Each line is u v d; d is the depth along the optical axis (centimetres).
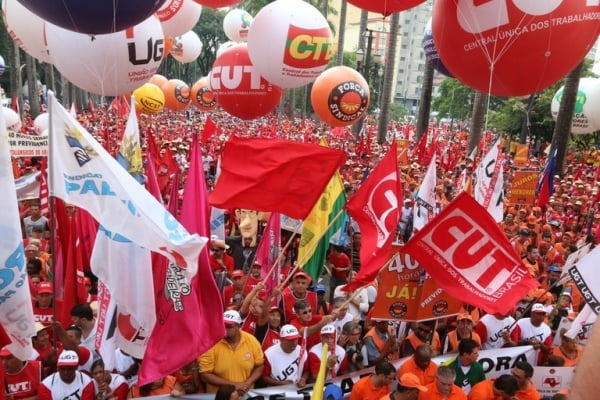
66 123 441
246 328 636
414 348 615
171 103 2733
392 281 568
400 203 543
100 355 500
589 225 1149
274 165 590
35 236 886
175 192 648
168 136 2664
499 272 506
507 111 3469
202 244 439
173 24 1109
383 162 561
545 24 505
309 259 720
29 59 3266
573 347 596
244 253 977
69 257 562
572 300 780
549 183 1328
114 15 527
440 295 574
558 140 1984
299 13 1045
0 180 362
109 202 448
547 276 838
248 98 1203
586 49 541
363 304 739
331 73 1398
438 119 6247
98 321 496
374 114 7219
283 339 556
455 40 559
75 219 629
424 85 2602
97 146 450
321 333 547
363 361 601
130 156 659
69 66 788
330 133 3003
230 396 455
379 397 503
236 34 2234
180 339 481
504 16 511
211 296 486
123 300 480
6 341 390
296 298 712
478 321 696
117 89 825
